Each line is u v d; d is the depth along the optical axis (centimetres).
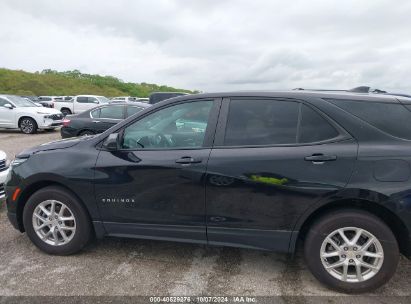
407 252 296
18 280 320
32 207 366
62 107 2770
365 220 290
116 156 347
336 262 302
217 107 335
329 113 306
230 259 364
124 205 343
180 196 327
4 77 6956
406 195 279
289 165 300
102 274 332
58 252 367
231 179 312
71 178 351
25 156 379
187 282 319
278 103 322
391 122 300
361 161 289
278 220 307
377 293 302
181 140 339
